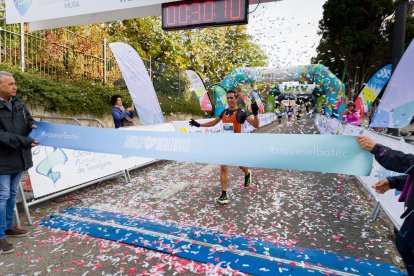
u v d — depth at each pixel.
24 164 3.14
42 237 3.26
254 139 2.39
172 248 2.96
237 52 15.06
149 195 4.83
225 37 14.94
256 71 13.62
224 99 13.45
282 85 18.92
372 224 3.71
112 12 6.02
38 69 9.12
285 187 5.47
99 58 11.32
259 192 5.09
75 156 4.79
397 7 4.86
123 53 7.20
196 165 7.49
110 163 5.53
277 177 6.30
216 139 2.53
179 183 5.62
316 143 2.18
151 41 15.29
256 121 4.50
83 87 10.07
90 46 10.98
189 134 2.64
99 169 5.26
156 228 3.46
